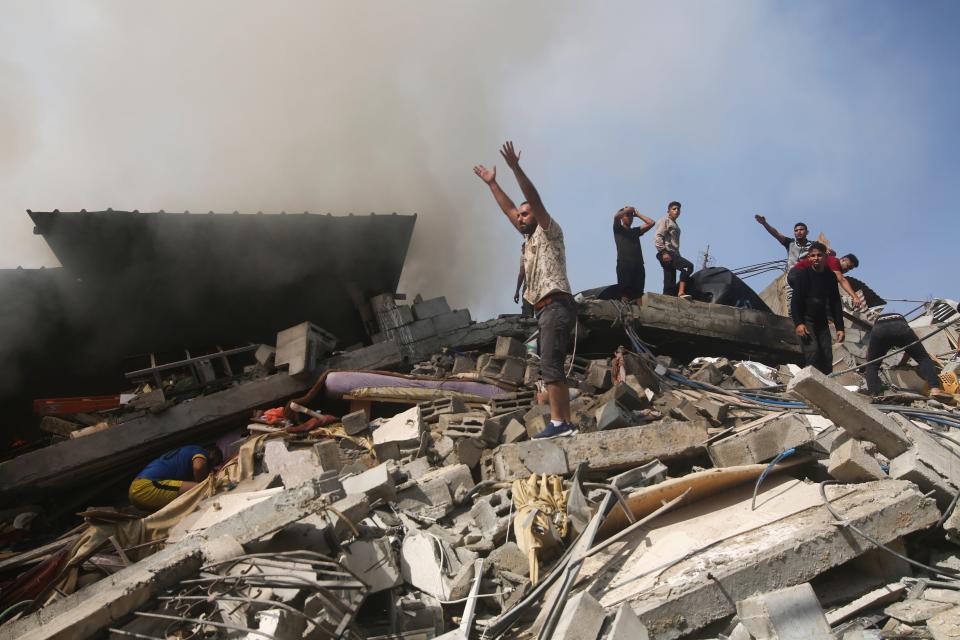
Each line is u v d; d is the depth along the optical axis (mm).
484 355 10484
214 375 10695
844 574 5086
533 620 5027
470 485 6594
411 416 8164
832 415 5773
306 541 5445
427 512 6277
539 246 7129
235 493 7531
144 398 9797
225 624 4324
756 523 5336
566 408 6957
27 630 4852
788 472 6316
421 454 7773
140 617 4492
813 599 4375
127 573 5090
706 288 13992
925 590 4738
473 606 5051
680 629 4496
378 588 5312
